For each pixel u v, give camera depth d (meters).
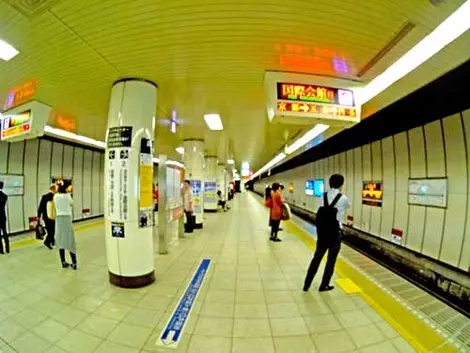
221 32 2.43
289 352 2.12
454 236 4.59
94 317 2.64
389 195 6.52
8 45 2.66
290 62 3.00
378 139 6.94
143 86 3.51
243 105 4.70
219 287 3.43
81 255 4.96
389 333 2.38
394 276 3.78
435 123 5.01
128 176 3.38
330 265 3.27
